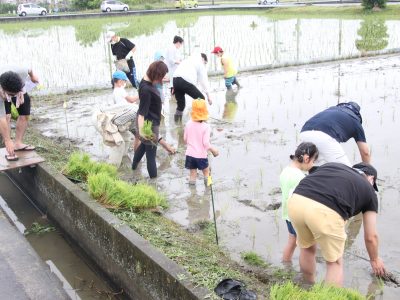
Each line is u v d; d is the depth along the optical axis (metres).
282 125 10.12
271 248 5.52
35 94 13.71
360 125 6.01
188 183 7.46
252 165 8.00
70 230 6.61
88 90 14.32
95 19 40.00
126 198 6.18
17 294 4.85
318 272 5.02
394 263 5.07
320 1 52.44
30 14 47.53
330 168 4.43
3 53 22.28
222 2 65.06
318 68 16.58
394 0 45.75
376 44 21.70
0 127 7.55
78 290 5.55
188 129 7.19
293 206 4.36
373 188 4.80
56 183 6.83
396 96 11.93
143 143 7.74
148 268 4.71
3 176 9.24
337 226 4.21
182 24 33.34
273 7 44.91
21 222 7.34
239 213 6.41
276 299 3.81
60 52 22.39
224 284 4.12
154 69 7.18
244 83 14.66
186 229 6.02
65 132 10.27
